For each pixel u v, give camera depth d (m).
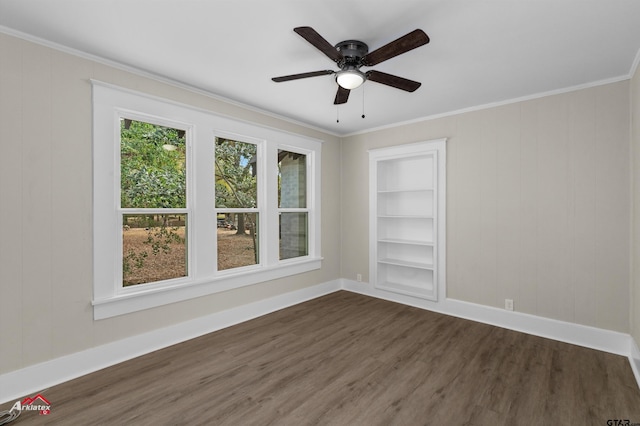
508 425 1.81
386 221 4.57
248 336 3.08
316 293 4.44
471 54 2.34
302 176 4.36
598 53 2.32
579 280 2.90
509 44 2.20
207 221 3.17
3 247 2.03
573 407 1.97
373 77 2.20
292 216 4.22
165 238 2.92
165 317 2.85
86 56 2.36
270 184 3.81
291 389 2.17
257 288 3.66
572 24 1.95
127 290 2.64
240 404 2.01
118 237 2.59
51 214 2.22
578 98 2.90
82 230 2.37
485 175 3.45
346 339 3.01
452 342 2.94
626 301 2.68
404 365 2.50
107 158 2.49
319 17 1.90
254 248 3.72
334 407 1.98
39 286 2.17
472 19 1.91
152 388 2.18
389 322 3.46
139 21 1.95
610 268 2.75
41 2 1.76
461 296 3.63
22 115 2.10
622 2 1.73
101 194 2.46
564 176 2.97
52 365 2.22
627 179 2.67
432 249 4.15
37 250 2.16
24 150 2.11
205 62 2.51
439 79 2.79
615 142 2.72
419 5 1.79
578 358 2.61
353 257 4.73
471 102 3.40
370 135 4.49
